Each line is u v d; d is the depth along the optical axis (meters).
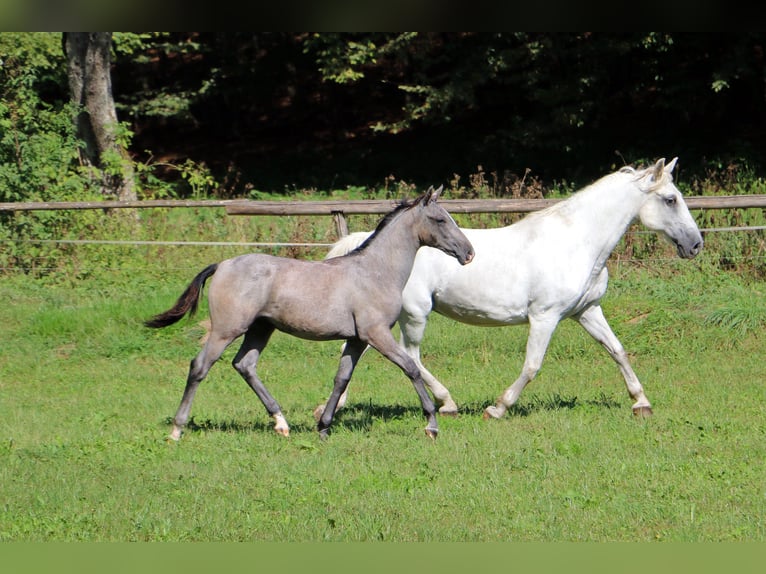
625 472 8.56
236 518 7.36
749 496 7.88
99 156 22.86
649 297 15.71
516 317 10.80
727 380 13.00
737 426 10.34
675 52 26.31
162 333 14.97
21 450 9.28
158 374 13.62
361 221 17.64
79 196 19.11
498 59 27.03
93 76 22.52
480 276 10.69
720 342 14.65
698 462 8.89
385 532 7.10
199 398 12.19
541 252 10.62
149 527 7.16
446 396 10.88
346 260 9.48
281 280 9.30
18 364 13.98
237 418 10.91
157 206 16.33
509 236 10.82
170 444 9.45
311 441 9.62
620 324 14.99
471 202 15.30
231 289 9.23
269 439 9.68
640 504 7.69
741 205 15.41
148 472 8.53
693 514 7.39
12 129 19.16
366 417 10.91
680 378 13.23
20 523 7.23
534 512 7.55
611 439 9.75
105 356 14.48
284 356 14.58
